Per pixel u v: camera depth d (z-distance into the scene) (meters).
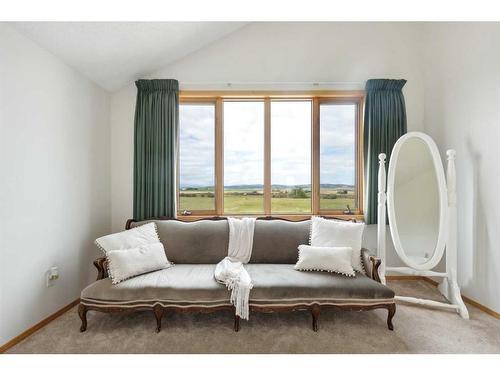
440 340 1.89
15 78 1.84
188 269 2.34
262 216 2.88
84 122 2.61
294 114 3.11
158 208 2.93
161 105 2.92
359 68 3.06
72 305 2.41
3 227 1.76
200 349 1.79
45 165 2.12
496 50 2.21
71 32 2.07
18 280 1.87
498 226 2.19
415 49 3.08
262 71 3.04
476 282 2.39
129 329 2.01
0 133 1.73
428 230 2.46
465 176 2.52
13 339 1.83
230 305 1.99
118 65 2.66
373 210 2.93
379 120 2.95
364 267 2.35
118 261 2.09
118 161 3.06
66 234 2.36
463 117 2.54
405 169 2.56
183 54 2.99
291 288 1.99
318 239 2.48
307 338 1.91
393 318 2.18
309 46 3.05
